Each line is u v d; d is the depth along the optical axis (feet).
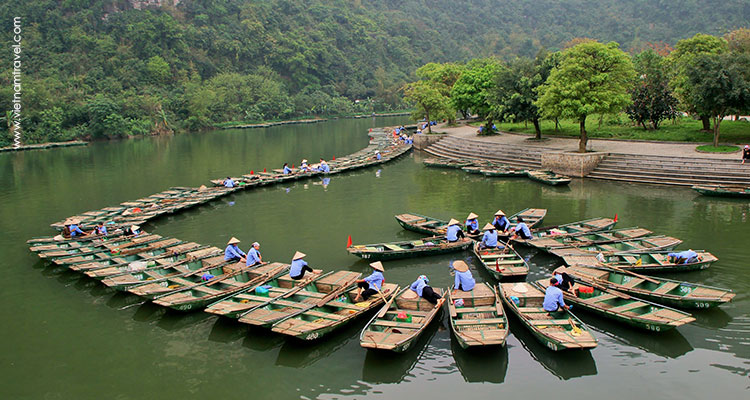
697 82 108.58
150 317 51.47
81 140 256.93
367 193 108.37
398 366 41.42
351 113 444.96
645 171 106.73
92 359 43.78
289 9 510.17
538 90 133.18
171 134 304.50
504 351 42.93
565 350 42.63
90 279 62.18
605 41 572.10
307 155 185.26
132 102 297.74
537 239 66.64
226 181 116.26
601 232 68.85
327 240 75.20
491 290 50.08
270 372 41.24
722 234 69.92
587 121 179.32
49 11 354.33
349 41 529.04
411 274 59.88
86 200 110.63
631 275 52.65
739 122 146.51
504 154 139.64
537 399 36.81
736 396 36.19
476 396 37.35
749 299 50.16
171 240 73.61
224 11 452.76
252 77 393.29
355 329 47.26
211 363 42.70
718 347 42.32
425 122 253.65
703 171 99.19
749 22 468.75
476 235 71.31
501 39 650.43
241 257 62.95
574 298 47.62
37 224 89.76
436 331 46.37
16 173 152.35
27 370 42.32
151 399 37.99
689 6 533.55
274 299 49.55
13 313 52.90
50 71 305.94
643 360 41.09
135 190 121.70
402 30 599.98
